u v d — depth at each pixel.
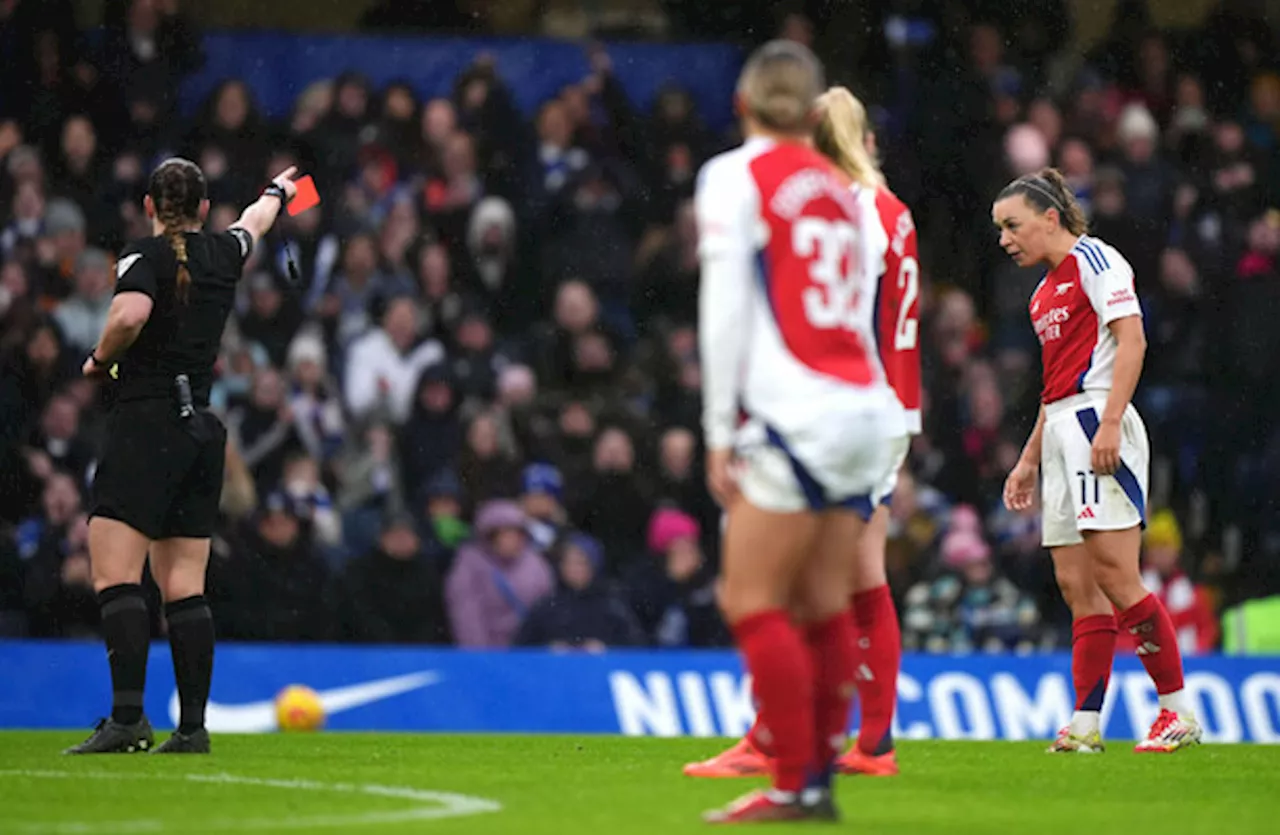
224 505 42.75
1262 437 51.41
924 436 49.41
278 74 56.28
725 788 19.14
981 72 56.53
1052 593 46.84
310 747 26.34
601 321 51.38
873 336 20.77
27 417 45.06
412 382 47.81
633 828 15.15
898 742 29.27
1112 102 56.47
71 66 51.22
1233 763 23.70
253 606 42.44
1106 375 25.02
